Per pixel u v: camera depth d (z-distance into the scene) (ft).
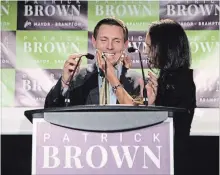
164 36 18.62
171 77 18.45
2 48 18.83
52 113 9.44
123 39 18.71
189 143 18.28
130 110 9.32
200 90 18.37
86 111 9.39
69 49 18.80
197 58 18.49
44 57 18.80
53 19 18.97
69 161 9.36
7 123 18.61
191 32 18.60
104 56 18.61
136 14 18.80
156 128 9.35
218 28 18.57
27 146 18.63
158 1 18.79
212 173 18.20
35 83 18.72
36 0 19.02
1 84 18.71
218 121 18.24
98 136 9.38
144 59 18.61
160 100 18.38
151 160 9.28
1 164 18.66
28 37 18.88
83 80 18.61
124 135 9.36
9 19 18.95
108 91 18.42
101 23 18.81
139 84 18.45
